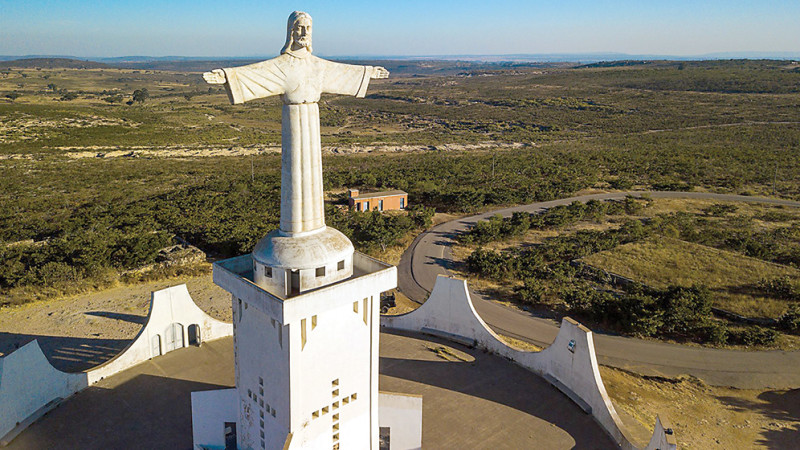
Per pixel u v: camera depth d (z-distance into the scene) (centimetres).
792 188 8269
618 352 3180
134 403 2248
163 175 9812
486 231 5575
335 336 1566
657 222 5959
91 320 3403
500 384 2378
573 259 4897
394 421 1897
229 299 3816
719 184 8631
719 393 2759
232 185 8269
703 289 3788
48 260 4316
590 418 2136
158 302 2558
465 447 1962
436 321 2856
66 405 2222
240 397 1761
